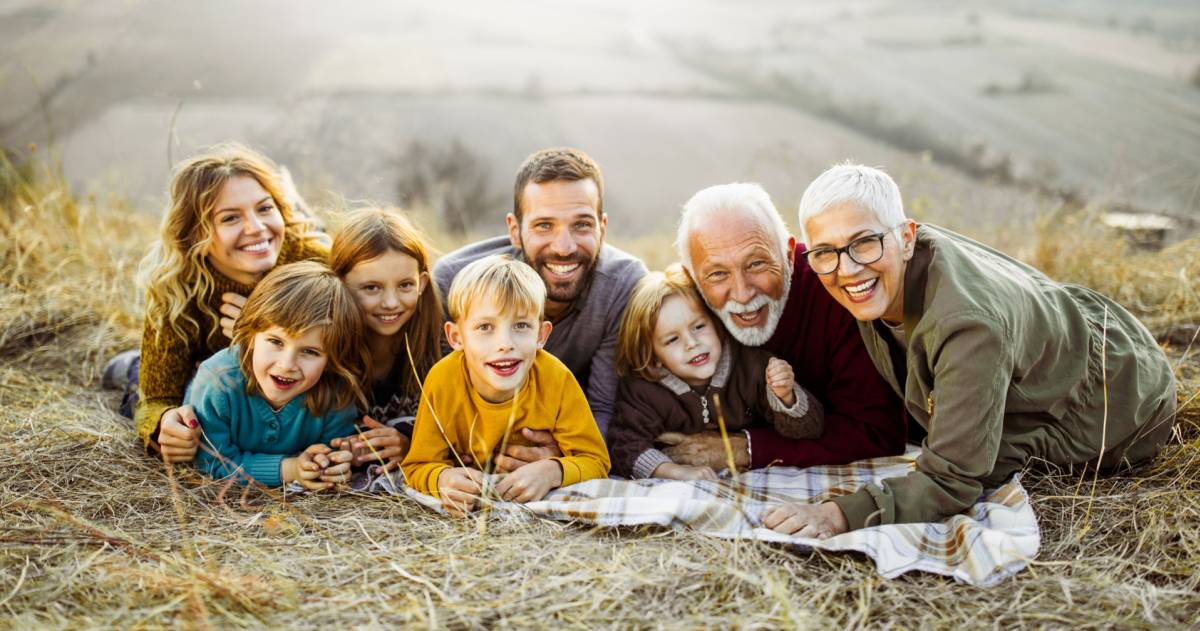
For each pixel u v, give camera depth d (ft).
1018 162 61.98
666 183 84.12
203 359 10.52
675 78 138.51
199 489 8.97
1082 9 179.22
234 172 9.98
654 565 7.30
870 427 9.71
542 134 96.94
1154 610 6.54
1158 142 78.84
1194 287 13.57
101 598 6.71
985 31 168.14
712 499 8.71
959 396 7.59
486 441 9.21
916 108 110.63
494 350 8.59
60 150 18.10
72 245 15.56
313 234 11.35
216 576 6.87
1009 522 7.77
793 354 9.96
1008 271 8.68
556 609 6.60
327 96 83.10
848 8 204.44
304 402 9.34
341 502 8.86
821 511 7.91
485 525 8.14
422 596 6.82
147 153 42.01
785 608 6.42
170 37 106.63
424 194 38.63
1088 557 7.41
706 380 9.98
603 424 10.36
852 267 7.87
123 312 13.79
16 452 9.59
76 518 7.92
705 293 9.56
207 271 10.14
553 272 10.07
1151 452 9.15
